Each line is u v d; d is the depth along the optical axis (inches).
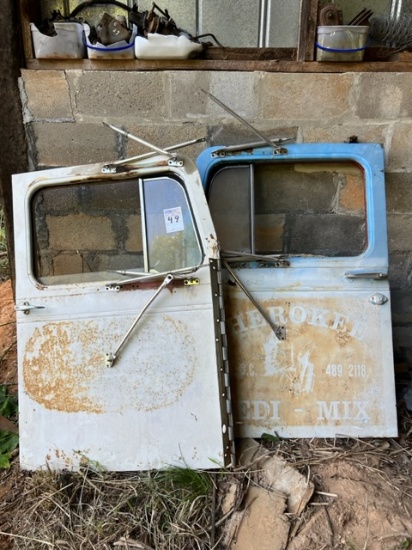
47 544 63.0
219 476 69.5
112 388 71.2
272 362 75.3
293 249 83.9
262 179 81.2
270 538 61.7
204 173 77.9
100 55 79.0
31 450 71.9
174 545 61.9
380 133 83.6
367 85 80.7
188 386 70.6
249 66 80.3
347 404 74.6
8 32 78.1
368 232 77.6
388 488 66.8
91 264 78.0
